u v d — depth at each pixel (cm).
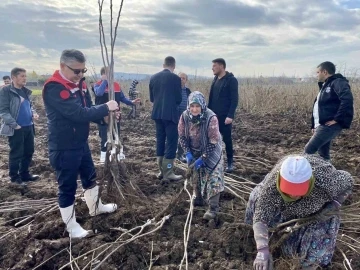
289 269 326
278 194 306
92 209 459
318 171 300
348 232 428
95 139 998
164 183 600
